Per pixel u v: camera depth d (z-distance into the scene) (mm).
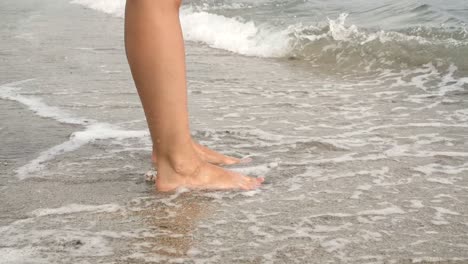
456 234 2291
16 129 3131
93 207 2465
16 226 2361
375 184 2598
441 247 2232
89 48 5094
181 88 2467
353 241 2268
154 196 2527
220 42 5301
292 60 4676
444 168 2711
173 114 2494
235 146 2957
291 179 2648
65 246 2258
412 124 3170
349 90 3762
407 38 4555
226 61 4668
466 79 3848
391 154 2842
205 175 2582
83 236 2305
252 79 4020
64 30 6176
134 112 3342
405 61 4250
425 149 2883
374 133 3066
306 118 3283
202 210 2439
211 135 3078
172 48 2412
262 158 2832
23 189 2586
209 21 5957
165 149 2541
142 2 2387
